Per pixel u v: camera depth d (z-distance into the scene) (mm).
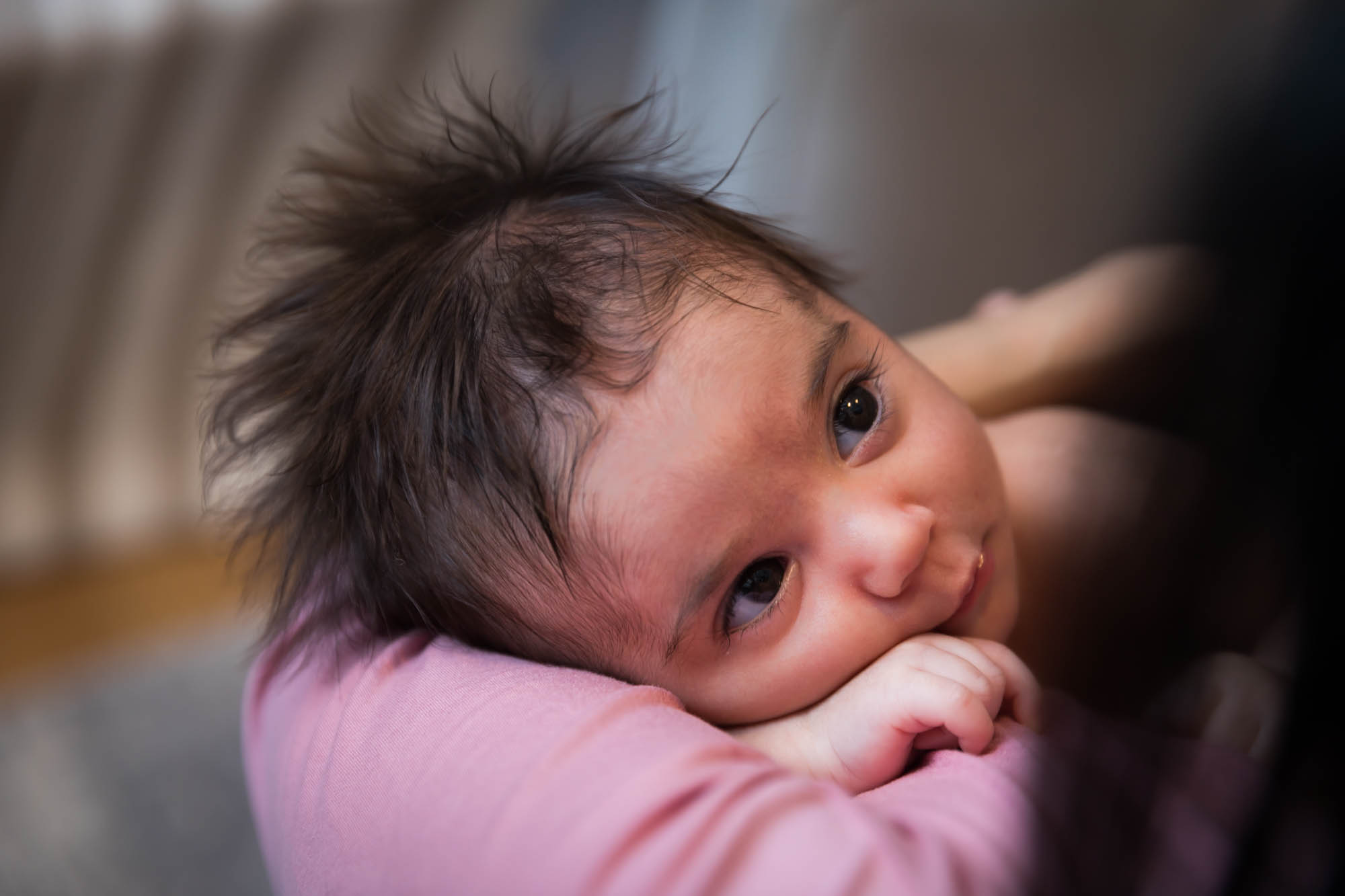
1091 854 408
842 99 1416
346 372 740
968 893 430
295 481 763
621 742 500
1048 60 1347
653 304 675
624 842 453
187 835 1473
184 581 1988
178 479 2086
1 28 1691
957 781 520
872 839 447
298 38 1904
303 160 1236
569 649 682
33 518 2004
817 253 989
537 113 1698
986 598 678
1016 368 934
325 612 709
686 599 649
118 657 1802
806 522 653
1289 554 389
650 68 1770
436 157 907
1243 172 370
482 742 515
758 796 473
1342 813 382
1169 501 409
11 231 1828
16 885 1423
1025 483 745
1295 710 391
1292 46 371
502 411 669
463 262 733
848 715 624
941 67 1395
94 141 1821
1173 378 414
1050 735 490
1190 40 1251
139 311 1976
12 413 1964
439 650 614
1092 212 1303
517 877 465
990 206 1360
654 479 644
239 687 1704
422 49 2047
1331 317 349
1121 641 427
